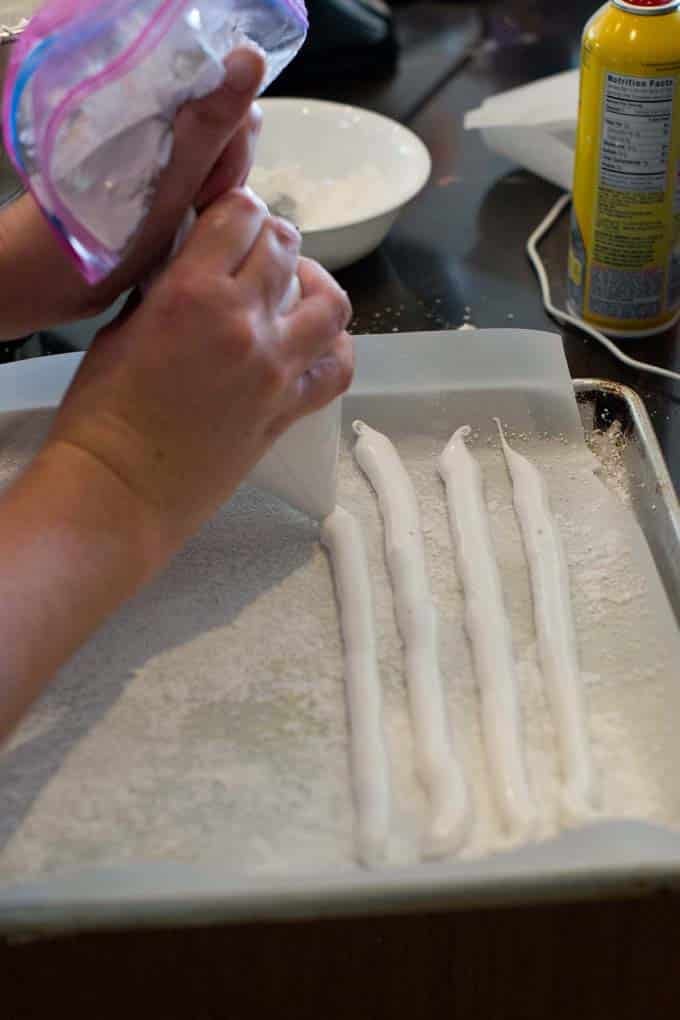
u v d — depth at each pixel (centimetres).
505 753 55
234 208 49
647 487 70
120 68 44
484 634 62
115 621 64
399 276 93
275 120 101
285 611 64
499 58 123
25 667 48
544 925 49
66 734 58
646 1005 53
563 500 71
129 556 50
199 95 47
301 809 54
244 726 58
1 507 50
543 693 60
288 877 47
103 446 50
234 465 52
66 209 46
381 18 122
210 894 46
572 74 105
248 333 48
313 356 53
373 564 67
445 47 126
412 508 70
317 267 55
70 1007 52
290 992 52
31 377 77
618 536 68
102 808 54
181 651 62
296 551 68
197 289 48
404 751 57
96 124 45
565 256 95
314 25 118
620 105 75
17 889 46
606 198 79
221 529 69
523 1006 53
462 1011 53
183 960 50
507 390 75
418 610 63
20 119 44
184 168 49
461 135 111
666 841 47
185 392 49
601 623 63
